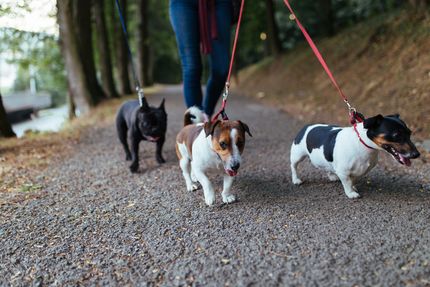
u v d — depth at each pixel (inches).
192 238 120.4
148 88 935.0
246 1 759.1
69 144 261.6
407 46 378.0
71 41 467.5
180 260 108.2
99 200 155.6
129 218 137.4
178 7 200.5
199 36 207.3
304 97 456.1
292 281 95.3
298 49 707.4
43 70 797.9
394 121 125.0
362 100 347.6
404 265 99.0
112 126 330.6
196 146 141.4
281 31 834.2
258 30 847.1
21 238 124.6
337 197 145.7
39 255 114.4
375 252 105.8
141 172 191.9
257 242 115.6
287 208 138.6
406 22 425.4
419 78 317.1
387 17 484.7
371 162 136.7
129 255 112.6
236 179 173.2
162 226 129.8
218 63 206.8
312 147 149.6
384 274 95.6
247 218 132.3
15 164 207.9
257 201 146.7
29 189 168.7
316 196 148.2
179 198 153.8
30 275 104.7
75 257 112.8
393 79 346.0
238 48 894.4
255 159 203.6
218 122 133.3
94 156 227.1
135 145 191.5
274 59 768.3
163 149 236.5
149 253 113.1
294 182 162.7
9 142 264.8
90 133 302.0
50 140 275.0
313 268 100.1
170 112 408.8
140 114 189.9
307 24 749.9
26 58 623.5
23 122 869.8
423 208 132.0
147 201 152.3
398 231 116.8
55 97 1669.5
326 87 443.8
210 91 218.1
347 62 463.2
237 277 98.5
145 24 943.0
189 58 205.8
